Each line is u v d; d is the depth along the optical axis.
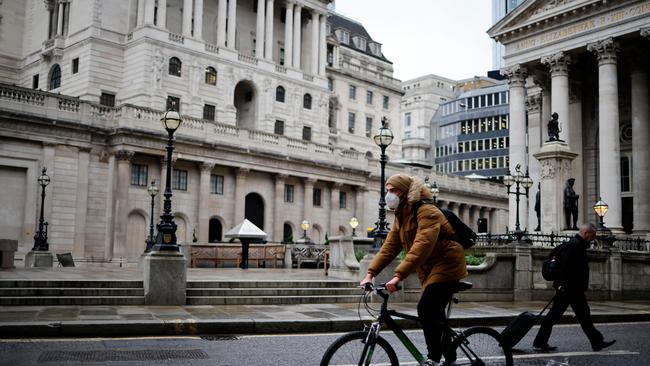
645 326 16.14
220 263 37.78
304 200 56.44
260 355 10.27
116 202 44.75
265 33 68.38
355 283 19.95
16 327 11.62
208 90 59.78
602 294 24.08
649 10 37.88
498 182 81.62
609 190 38.47
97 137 45.22
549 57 42.75
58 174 43.38
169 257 16.75
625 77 45.50
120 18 58.38
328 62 86.44
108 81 57.00
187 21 59.41
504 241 31.81
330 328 13.77
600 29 40.09
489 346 7.57
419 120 131.50
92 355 9.91
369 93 90.88
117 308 15.42
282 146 54.12
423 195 7.00
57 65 61.06
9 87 41.44
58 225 43.19
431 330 6.97
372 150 90.12
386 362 6.88
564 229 29.78
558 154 30.25
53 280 16.98
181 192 48.44
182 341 11.73
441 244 7.02
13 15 66.62
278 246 39.44
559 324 16.11
